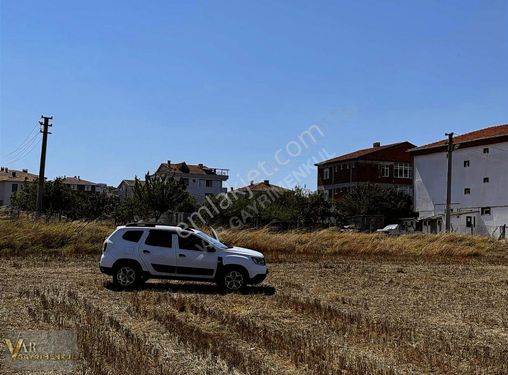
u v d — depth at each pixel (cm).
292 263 2430
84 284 1574
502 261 2855
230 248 1622
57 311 1120
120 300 1312
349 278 1923
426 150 6512
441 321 1191
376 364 812
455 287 1758
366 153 7481
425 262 2688
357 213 6222
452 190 6159
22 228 2622
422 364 825
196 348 855
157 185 4316
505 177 5575
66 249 2509
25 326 986
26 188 6006
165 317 1082
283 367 780
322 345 914
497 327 1139
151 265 1547
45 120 4138
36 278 1673
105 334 933
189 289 1595
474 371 799
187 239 1576
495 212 5650
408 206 6706
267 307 1277
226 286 1557
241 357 805
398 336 1009
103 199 5531
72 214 5100
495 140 5691
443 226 6047
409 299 1487
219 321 1087
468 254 3122
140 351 826
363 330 1045
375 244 3086
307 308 1252
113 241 1562
